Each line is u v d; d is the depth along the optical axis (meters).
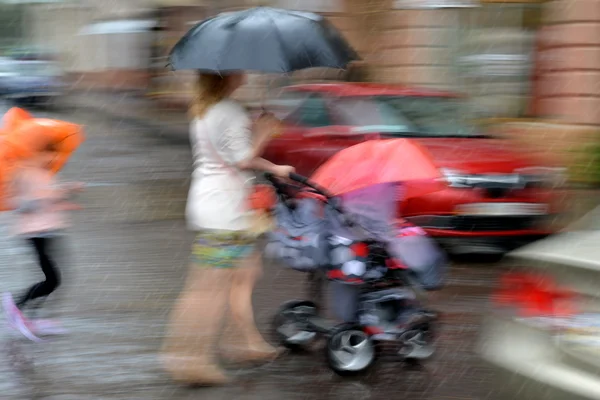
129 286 9.88
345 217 6.88
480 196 10.68
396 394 6.78
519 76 19.38
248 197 6.75
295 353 7.74
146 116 32.56
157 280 10.17
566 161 15.63
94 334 8.13
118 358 7.48
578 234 5.53
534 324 5.20
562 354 5.00
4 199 7.95
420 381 7.07
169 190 17.06
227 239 6.70
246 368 7.33
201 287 6.78
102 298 9.37
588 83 17.64
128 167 20.39
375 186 6.98
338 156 7.29
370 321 7.10
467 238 10.69
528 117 19.02
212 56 6.42
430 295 9.60
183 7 38.50
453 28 21.00
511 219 10.81
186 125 27.02
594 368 4.79
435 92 13.29
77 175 19.00
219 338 8.07
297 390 6.85
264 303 9.42
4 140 7.86
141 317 8.69
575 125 17.70
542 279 5.21
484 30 20.20
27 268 10.63
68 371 7.16
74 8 56.22
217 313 6.82
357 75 24.06
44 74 37.75
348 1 24.28
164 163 21.14
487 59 20.09
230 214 6.66
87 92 47.22
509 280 5.57
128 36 44.25
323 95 13.29
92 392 6.70
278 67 6.36
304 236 6.90
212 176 6.67
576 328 4.93
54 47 56.25
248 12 6.73
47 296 8.88
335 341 7.08
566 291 5.03
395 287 7.12
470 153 11.23
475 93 20.45
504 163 11.04
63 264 10.83
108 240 12.43
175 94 32.81
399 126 12.23
